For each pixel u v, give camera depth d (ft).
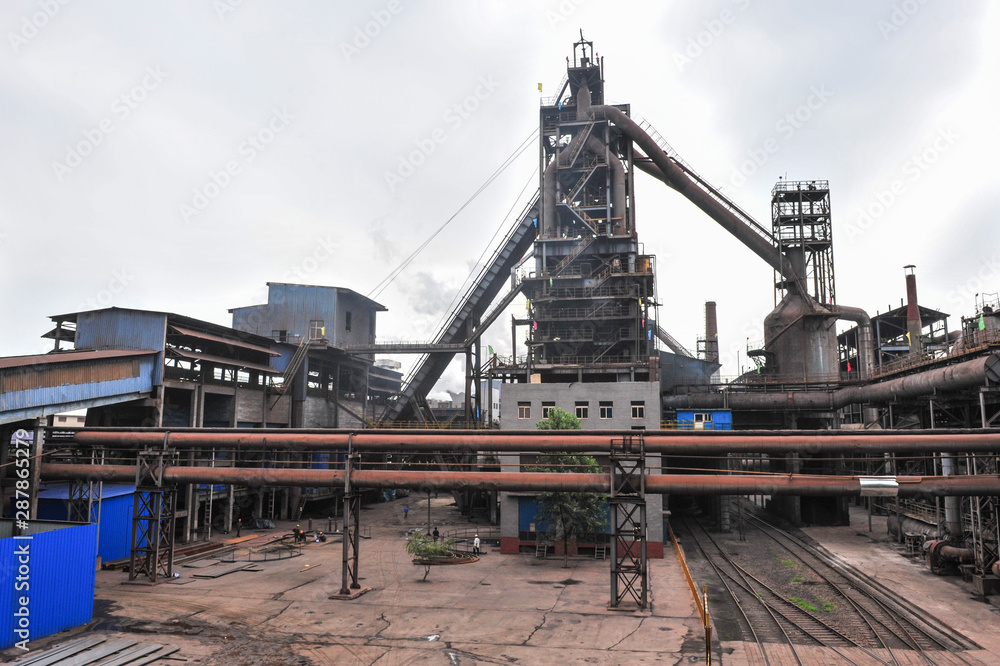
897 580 112.98
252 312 224.94
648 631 84.69
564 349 195.11
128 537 134.10
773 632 84.64
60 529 83.20
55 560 82.17
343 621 88.94
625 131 209.26
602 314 192.13
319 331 221.87
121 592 103.50
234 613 92.22
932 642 80.43
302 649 77.61
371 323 255.91
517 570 123.65
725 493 96.12
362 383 249.55
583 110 214.28
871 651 76.54
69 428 119.24
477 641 80.64
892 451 92.27
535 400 152.56
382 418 212.64
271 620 89.10
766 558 137.49
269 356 194.49
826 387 201.36
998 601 99.04
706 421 183.93
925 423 153.69
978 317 137.59
